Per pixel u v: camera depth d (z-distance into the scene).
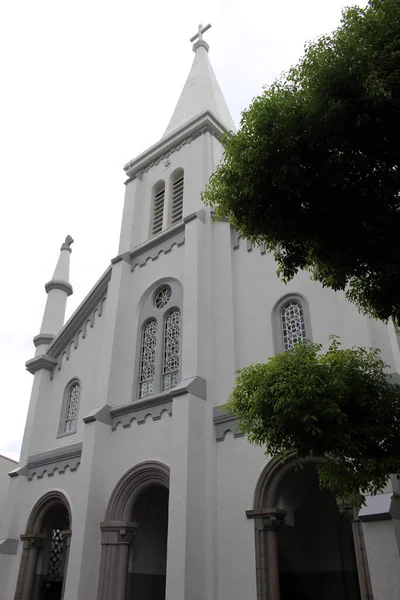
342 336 10.96
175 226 15.96
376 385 6.20
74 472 15.09
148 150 19.05
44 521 15.66
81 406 16.34
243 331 13.05
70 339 18.34
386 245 5.43
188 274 14.27
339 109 5.13
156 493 13.94
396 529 8.09
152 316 15.42
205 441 11.95
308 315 11.84
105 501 13.25
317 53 5.57
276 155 5.62
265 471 10.88
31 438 17.00
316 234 5.80
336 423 5.88
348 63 5.21
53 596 15.74
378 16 5.30
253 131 5.98
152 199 18.33
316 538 14.51
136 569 13.15
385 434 5.80
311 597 13.73
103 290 17.70
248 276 13.72
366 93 5.00
